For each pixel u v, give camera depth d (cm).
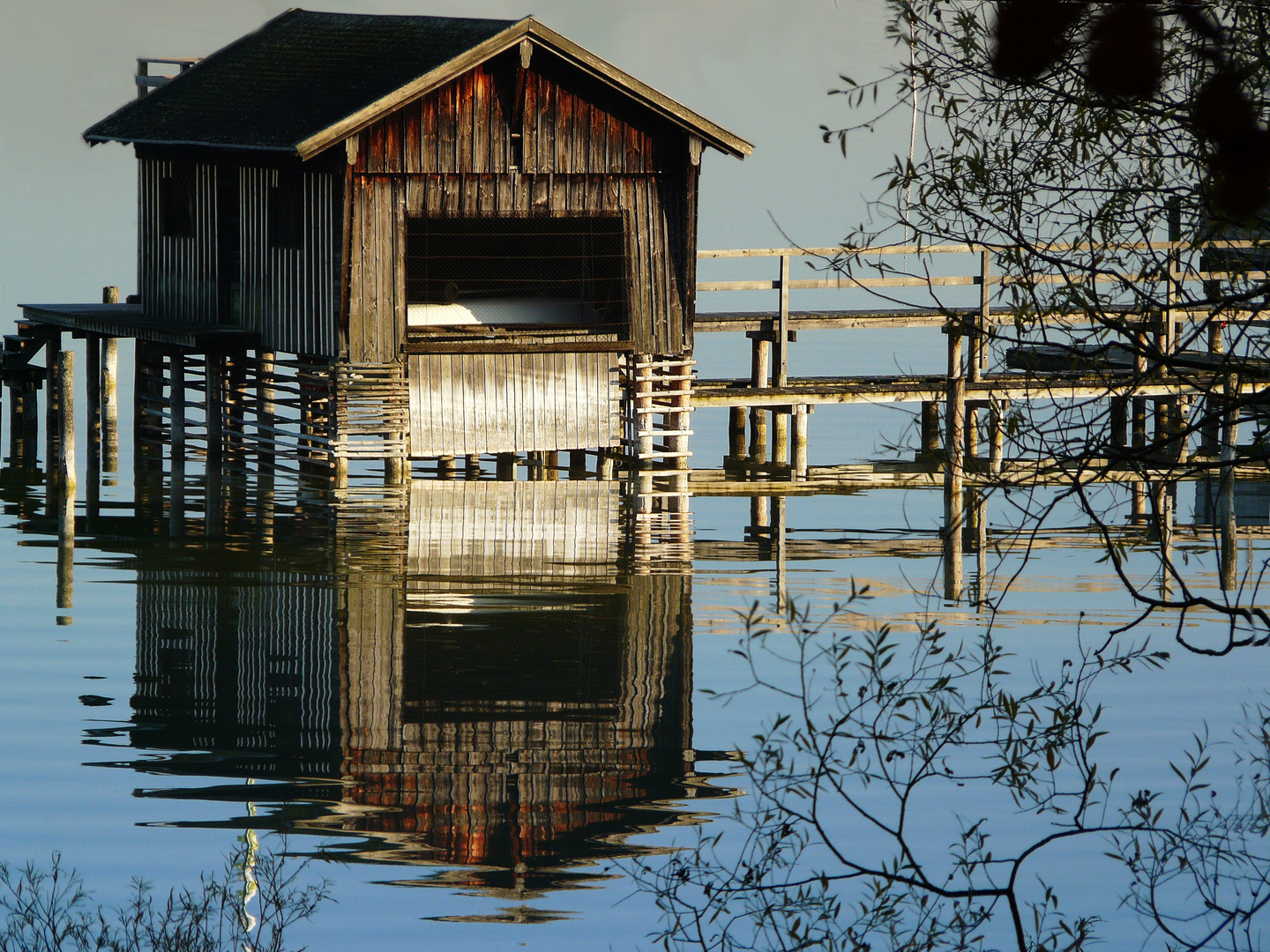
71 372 5259
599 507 6153
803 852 2794
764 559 5281
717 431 8344
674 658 4016
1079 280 1883
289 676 3844
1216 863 2319
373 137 6075
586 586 4809
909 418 8206
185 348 6606
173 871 2664
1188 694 3741
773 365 7450
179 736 3406
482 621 4378
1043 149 1828
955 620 4416
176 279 7175
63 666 3900
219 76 7550
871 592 4788
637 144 6456
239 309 6775
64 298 11406
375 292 6128
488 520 5828
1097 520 1717
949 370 6569
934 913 2519
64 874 2641
